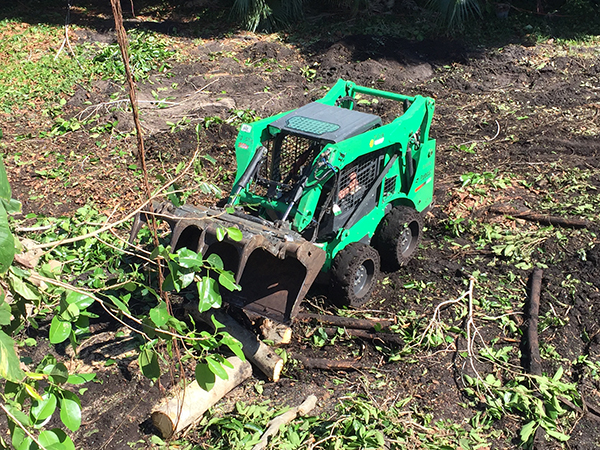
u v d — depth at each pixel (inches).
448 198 365.7
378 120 269.9
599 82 550.9
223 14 715.4
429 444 200.2
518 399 218.5
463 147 431.8
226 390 220.7
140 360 132.7
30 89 509.7
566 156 415.5
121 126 447.5
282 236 217.8
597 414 215.9
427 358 242.7
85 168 396.8
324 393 226.8
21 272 110.3
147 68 555.5
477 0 679.1
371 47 609.9
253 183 262.8
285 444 195.9
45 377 112.2
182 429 207.2
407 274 297.6
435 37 642.8
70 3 754.2
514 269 295.9
